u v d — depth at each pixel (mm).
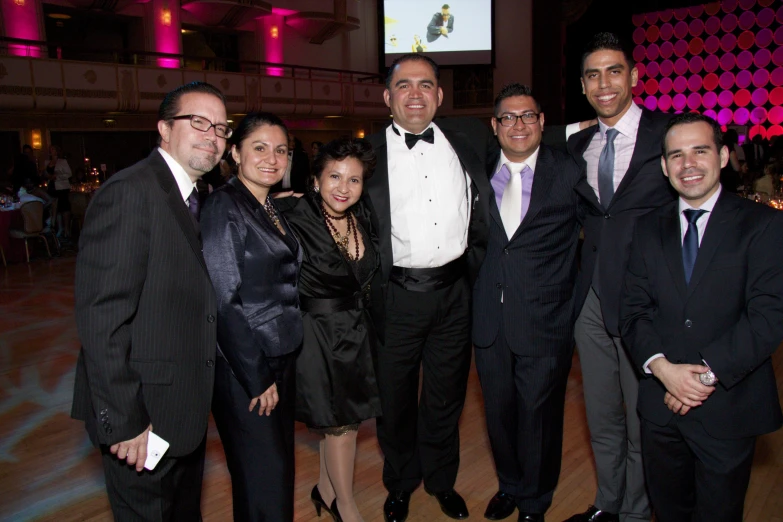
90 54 15469
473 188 2508
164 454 1774
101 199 1649
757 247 1839
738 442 1907
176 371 1763
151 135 14938
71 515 2646
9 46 13016
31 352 5020
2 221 9102
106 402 1621
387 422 2592
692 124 1904
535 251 2404
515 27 19359
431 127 2516
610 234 2307
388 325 2516
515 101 2316
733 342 1825
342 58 19750
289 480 2059
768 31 16547
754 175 8008
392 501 2648
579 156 2434
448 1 19250
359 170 2271
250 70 17812
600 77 2293
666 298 1996
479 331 2529
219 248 1915
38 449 3289
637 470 2381
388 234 2434
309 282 2299
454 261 2531
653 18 18156
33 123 12906
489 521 2562
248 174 2043
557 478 2525
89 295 1618
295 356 2221
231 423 2008
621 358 2338
